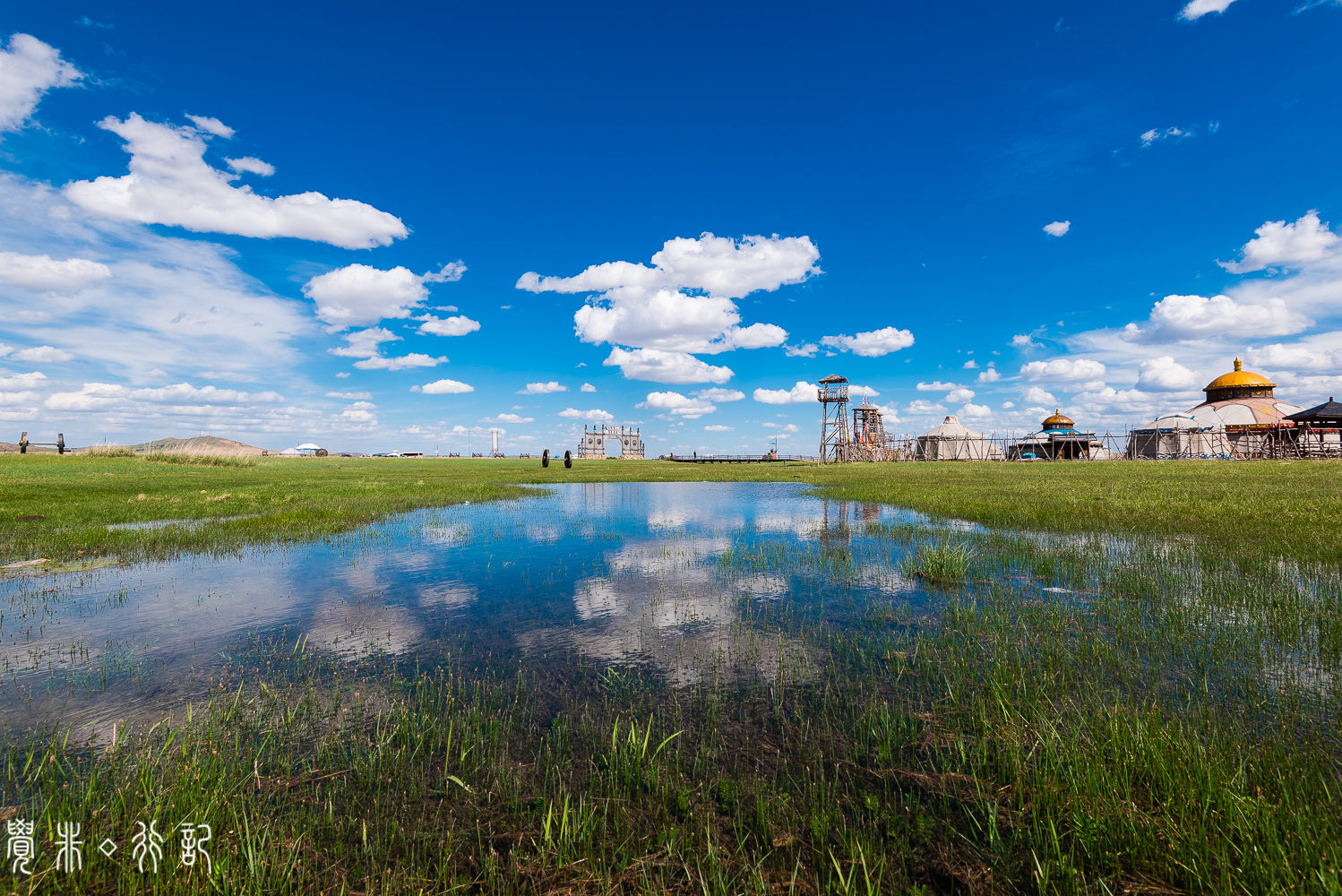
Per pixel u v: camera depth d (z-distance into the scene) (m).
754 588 9.97
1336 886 2.81
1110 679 5.71
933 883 3.19
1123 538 13.06
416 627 7.90
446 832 3.65
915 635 7.35
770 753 4.55
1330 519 14.07
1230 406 79.94
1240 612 7.65
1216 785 3.67
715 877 3.19
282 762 4.41
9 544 13.41
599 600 9.26
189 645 7.18
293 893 3.11
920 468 53.50
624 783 4.15
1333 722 4.71
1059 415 93.38
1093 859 3.24
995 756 4.40
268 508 20.45
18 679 6.11
